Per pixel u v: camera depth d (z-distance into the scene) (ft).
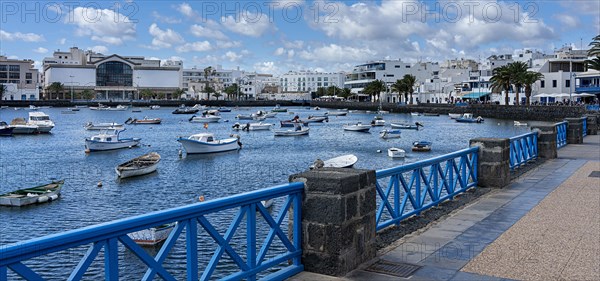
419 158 163.02
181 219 16.44
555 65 375.25
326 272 21.61
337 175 21.97
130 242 14.99
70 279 13.46
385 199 28.89
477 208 35.35
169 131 286.66
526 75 335.26
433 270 22.43
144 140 233.55
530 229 29.37
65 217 85.20
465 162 41.45
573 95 314.14
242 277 19.21
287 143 215.51
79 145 214.07
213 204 17.43
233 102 625.82
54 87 636.07
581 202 36.78
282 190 20.70
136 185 115.14
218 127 317.22
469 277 21.54
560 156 66.33
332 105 558.56
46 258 56.29
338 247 21.36
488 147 43.27
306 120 350.64
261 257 20.13
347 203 21.67
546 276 21.54
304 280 21.09
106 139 197.47
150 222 15.33
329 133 264.93
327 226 21.47
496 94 425.28
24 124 272.72
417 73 600.80
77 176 130.21
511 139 52.34
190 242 16.79
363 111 485.56
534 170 54.24
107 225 14.19
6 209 90.17
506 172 44.09
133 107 595.88
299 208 22.02
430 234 28.63
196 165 150.00
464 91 460.55
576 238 27.25
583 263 23.11
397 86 488.85
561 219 31.73
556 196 39.29
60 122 359.66
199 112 491.72
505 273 22.00
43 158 171.32
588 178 47.91
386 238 27.53
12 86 602.03
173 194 104.22
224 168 142.51
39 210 89.71
